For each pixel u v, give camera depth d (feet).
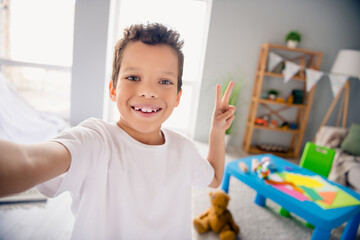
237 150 11.02
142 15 11.09
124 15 11.10
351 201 4.60
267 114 11.57
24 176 0.88
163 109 1.53
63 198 5.55
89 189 1.31
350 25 11.05
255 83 11.07
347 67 9.32
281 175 5.60
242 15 10.51
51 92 15.24
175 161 1.70
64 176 1.15
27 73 14.66
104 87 10.57
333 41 11.13
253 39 10.76
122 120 1.58
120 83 1.46
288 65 9.91
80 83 10.41
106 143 1.39
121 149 1.46
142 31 1.45
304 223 5.79
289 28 10.80
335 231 5.71
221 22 10.50
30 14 10.51
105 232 1.40
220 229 5.02
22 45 10.77
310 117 11.76
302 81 11.23
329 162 6.16
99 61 10.30
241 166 5.68
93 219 1.34
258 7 10.50
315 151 6.41
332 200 4.57
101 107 10.75
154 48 1.44
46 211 5.02
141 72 1.44
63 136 1.21
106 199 1.39
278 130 11.67
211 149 2.12
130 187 1.44
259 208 6.29
